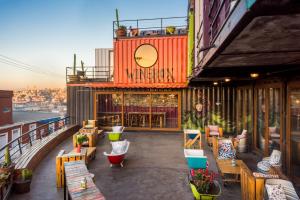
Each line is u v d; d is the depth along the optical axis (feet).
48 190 19.75
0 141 57.47
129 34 52.39
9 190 18.40
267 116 28.09
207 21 17.94
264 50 9.92
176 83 47.24
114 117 51.75
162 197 18.56
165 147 35.45
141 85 46.68
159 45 49.16
